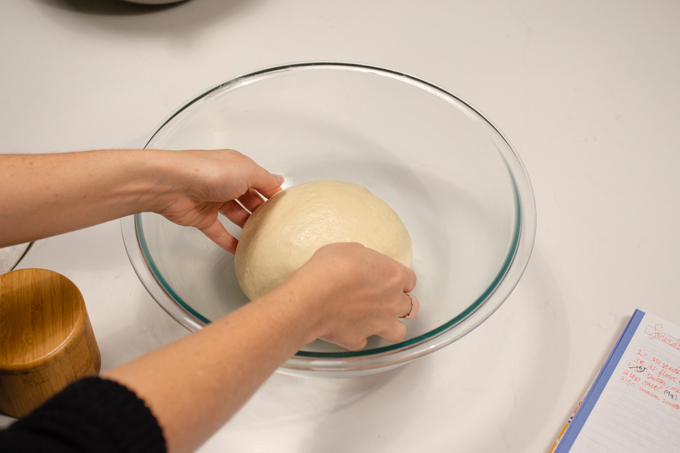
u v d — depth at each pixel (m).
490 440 0.70
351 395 0.74
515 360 0.77
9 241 0.54
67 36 1.17
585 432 0.68
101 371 0.74
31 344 0.59
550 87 1.10
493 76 1.12
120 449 0.28
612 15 1.23
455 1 1.23
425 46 1.17
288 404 0.73
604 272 0.86
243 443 0.69
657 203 0.94
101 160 0.58
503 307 0.82
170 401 0.33
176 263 0.76
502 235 0.74
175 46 1.15
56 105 1.05
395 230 0.81
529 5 1.23
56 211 0.55
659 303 0.82
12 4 1.22
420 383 0.75
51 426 0.27
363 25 1.20
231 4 1.24
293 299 0.44
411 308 0.66
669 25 1.21
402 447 0.69
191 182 0.66
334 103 0.90
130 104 1.05
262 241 0.78
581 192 0.96
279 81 0.86
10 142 0.99
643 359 0.74
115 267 0.85
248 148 0.94
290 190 0.85
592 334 0.79
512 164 0.77
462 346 0.79
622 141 1.02
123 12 1.21
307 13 1.23
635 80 1.12
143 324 0.79
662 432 0.67
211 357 0.36
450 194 0.88
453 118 0.84
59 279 0.64
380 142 0.94
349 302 0.51
